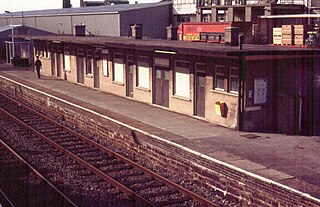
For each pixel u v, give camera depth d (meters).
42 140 18.62
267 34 30.41
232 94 17.03
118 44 22.34
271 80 17.28
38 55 39.00
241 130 16.84
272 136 16.16
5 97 30.30
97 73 28.39
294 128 17.72
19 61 46.03
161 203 11.70
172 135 15.84
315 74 18.00
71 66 32.03
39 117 23.53
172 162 14.62
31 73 38.66
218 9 40.34
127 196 12.27
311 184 10.89
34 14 69.94
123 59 24.70
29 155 16.38
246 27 30.22
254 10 35.06
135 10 51.09
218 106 17.52
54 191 12.23
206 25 31.89
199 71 18.88
